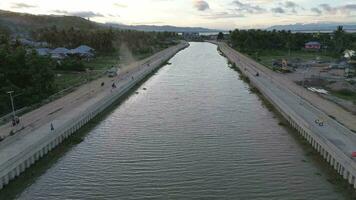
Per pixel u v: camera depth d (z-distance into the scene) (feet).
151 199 155.22
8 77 285.23
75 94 328.08
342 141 195.93
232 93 363.76
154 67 545.85
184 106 311.88
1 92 263.49
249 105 314.14
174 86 406.62
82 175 179.63
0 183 163.22
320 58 619.26
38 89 289.74
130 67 527.40
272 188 163.22
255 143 220.43
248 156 199.72
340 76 422.82
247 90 379.35
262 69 501.56
